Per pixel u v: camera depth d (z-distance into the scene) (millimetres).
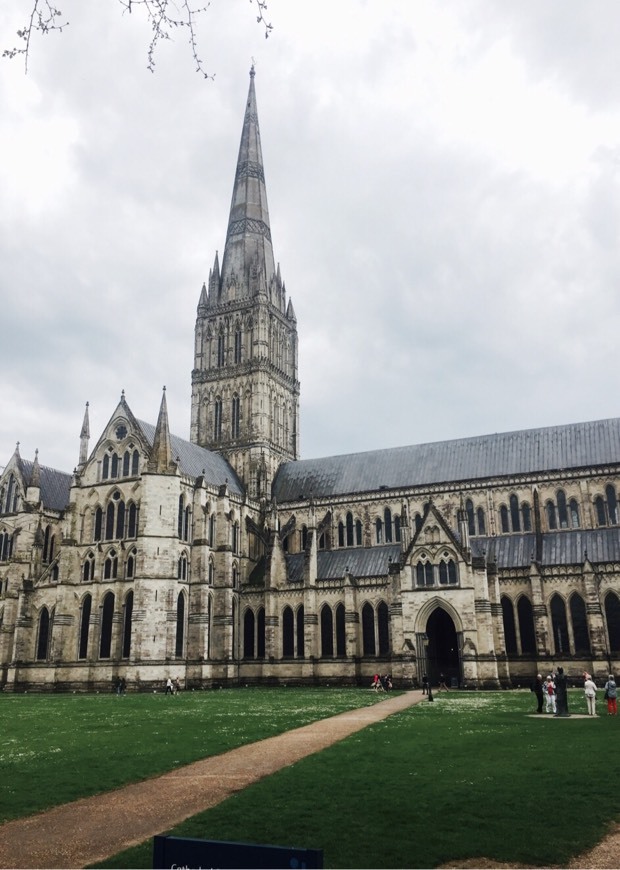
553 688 52312
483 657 86625
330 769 28734
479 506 110125
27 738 40312
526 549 102188
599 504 103562
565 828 19906
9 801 24312
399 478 120250
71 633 100438
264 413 131500
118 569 99625
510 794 23703
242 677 106938
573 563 94625
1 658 107250
